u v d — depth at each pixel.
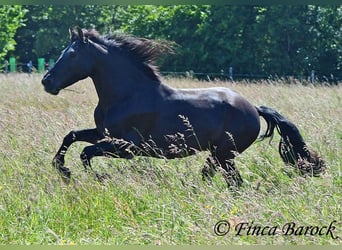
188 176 12.25
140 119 12.73
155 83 12.97
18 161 12.79
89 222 10.61
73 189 11.39
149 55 12.93
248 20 49.59
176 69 50.31
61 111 19.89
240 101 13.22
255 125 13.22
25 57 66.75
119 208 10.74
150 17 51.16
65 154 13.44
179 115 12.79
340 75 49.06
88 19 60.62
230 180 12.39
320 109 19.86
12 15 47.69
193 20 50.53
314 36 49.00
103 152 12.40
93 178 11.87
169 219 10.43
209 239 9.73
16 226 10.28
